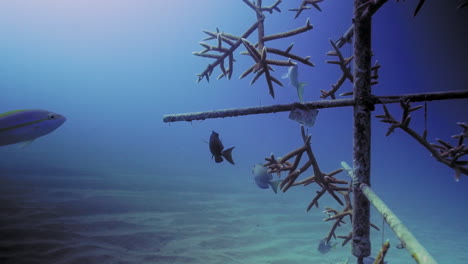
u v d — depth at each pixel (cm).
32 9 11294
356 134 158
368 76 156
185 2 9706
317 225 703
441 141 146
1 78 11838
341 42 203
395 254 588
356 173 160
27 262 381
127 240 493
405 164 2959
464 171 140
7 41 11719
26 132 128
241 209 793
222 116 166
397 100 151
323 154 3033
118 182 990
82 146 2097
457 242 713
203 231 584
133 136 3516
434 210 1096
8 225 489
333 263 482
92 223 553
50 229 492
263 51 156
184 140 3619
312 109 158
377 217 895
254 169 183
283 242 570
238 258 475
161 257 445
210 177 1347
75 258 405
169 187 1008
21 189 746
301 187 1230
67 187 833
